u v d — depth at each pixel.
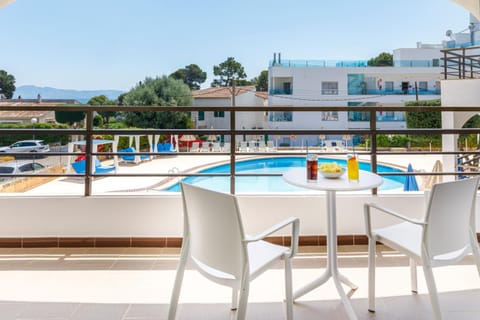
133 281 2.01
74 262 2.28
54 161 6.41
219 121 16.58
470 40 17.17
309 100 17.39
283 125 16.97
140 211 2.55
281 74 17.38
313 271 2.14
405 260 2.30
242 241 1.25
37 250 2.47
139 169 6.73
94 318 1.62
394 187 5.79
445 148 5.66
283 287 1.94
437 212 1.39
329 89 17.44
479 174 2.62
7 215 2.51
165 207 2.56
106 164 7.45
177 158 8.61
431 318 1.62
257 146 8.78
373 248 1.69
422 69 17.56
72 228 2.54
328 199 1.83
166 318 1.62
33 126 8.00
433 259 1.43
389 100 17.48
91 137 2.57
